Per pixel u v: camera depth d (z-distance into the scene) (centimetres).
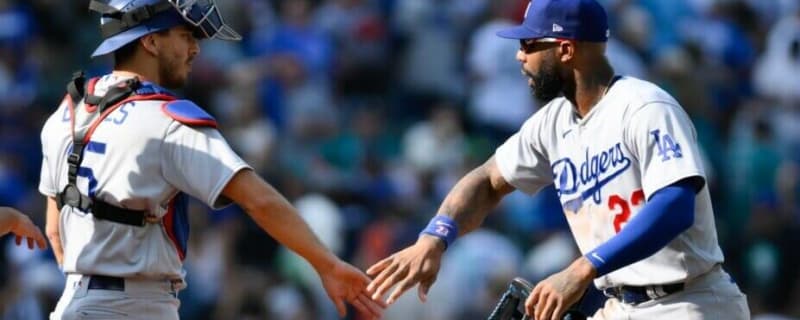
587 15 2386
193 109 2277
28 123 5534
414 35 6462
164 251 2305
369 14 6444
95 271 2281
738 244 6003
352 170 5728
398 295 2452
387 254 5181
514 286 2489
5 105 5516
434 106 6366
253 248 5062
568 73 2411
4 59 5700
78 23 6141
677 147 2286
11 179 5228
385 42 6444
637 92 2359
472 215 2578
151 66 2319
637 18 6619
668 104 2336
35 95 5719
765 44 7081
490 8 6506
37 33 5959
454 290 5094
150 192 2256
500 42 6091
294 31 6181
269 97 5888
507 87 6084
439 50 6425
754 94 6825
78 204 2283
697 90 6438
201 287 4866
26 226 2406
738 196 6266
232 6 6234
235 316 4872
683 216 2255
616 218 2381
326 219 5281
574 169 2444
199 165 2244
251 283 4928
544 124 2514
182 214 2338
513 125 6056
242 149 5488
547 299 2242
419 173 5600
